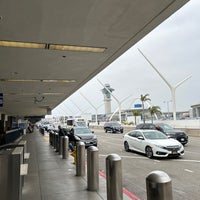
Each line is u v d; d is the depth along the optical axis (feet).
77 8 18.70
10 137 86.17
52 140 65.46
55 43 25.81
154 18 20.86
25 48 26.99
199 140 78.79
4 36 23.56
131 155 47.16
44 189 21.66
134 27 22.56
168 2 18.43
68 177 26.20
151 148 42.93
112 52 29.43
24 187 22.33
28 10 18.74
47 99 81.00
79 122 156.46
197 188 23.88
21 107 107.96
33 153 47.96
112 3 18.17
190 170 32.14
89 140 61.98
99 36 24.36
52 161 37.37
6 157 15.19
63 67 36.17
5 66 34.35
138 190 23.54
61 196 19.60
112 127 143.13
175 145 42.09
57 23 21.11
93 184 21.06
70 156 43.27
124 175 29.96
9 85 49.85
